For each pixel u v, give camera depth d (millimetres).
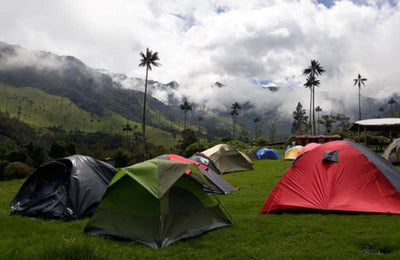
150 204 6953
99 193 9086
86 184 9039
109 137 147625
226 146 20984
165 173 7066
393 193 7922
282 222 7594
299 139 52375
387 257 5211
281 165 24484
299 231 6875
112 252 5793
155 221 6656
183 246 6148
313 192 8469
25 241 6500
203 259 5500
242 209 9359
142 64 55969
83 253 5426
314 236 6488
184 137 50094
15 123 138625
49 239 6586
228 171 19672
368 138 44719
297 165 9039
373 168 8289
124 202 7262
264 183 14922
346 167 8500
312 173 8750
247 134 132000
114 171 10141
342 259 5258
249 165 21484
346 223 7184
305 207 8258
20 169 22234
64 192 8938
